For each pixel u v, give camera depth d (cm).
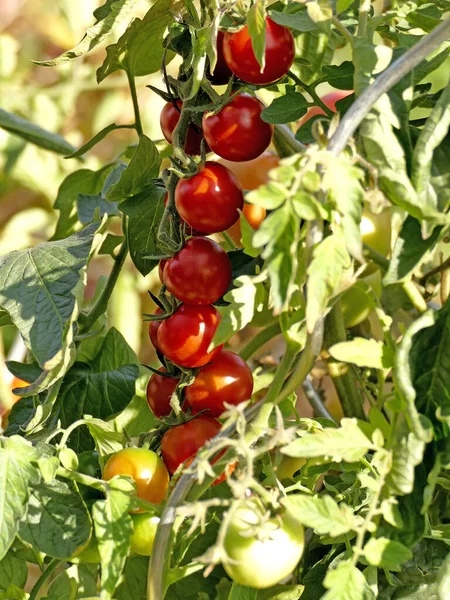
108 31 62
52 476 57
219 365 60
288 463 65
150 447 63
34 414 66
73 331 64
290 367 56
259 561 54
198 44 57
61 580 64
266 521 53
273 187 49
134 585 62
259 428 55
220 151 60
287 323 55
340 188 50
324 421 65
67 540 58
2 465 57
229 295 57
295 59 66
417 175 53
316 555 66
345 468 61
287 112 60
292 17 58
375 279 68
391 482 53
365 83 55
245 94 60
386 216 66
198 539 64
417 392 55
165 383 63
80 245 64
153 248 68
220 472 56
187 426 60
